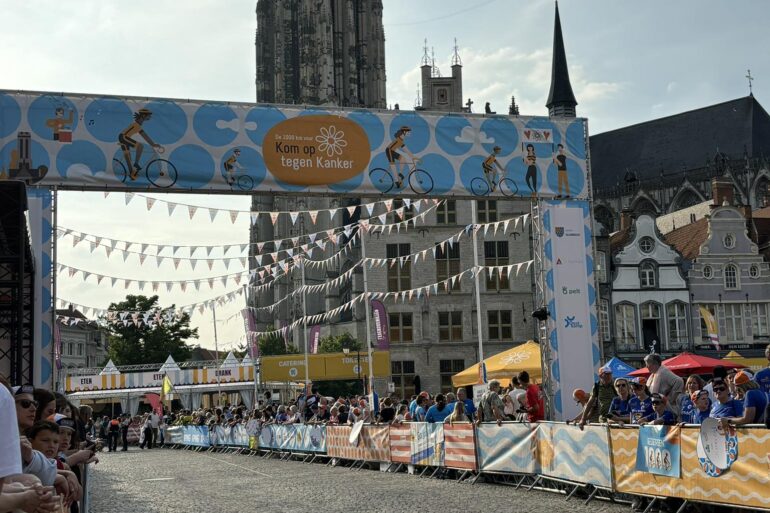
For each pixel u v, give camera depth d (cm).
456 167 2444
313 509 1523
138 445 5662
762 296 6406
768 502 1130
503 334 6238
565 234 2506
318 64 11844
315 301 9450
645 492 1391
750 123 9944
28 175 2144
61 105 2178
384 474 2269
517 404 2197
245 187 2288
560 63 6719
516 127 2502
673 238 7069
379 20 12619
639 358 6238
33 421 631
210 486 2091
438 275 6269
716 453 1223
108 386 5603
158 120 2239
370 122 2397
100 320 3662
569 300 2486
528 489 1748
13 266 2070
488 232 6256
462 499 1608
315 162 2342
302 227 9838
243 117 2302
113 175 2195
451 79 8656
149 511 1600
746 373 1455
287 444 3225
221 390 5750
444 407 2202
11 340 2109
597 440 1522
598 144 11281
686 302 6331
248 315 5281
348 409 3244
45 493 414
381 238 6269
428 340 6219
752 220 6744
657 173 10456
